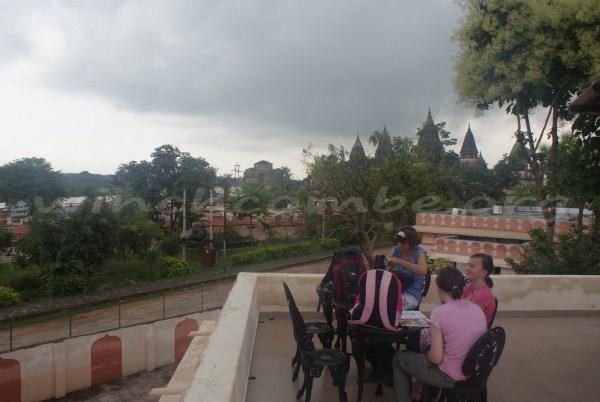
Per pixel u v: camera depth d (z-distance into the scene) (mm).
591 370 4805
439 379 3133
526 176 59781
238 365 3037
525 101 16359
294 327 3787
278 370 4617
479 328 3086
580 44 13766
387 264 4535
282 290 6465
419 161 37938
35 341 21141
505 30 14883
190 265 40469
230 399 2479
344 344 4473
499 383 4477
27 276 32062
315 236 36281
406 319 3803
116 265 39031
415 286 4535
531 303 6828
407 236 4516
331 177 30266
